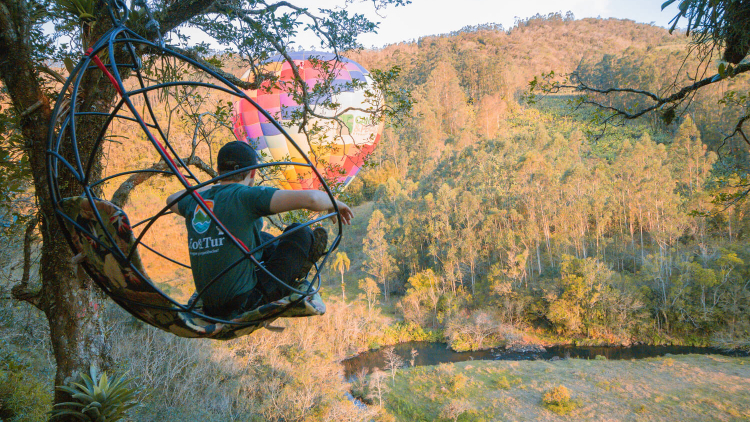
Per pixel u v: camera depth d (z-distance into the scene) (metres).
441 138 105.88
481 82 125.62
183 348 21.34
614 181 61.62
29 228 4.40
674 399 28.16
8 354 10.23
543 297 43.22
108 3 2.02
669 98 5.08
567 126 91.56
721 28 3.76
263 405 22.17
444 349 40.97
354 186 88.62
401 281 57.88
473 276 50.06
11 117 4.09
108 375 4.28
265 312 1.96
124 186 5.18
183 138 15.08
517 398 29.17
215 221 1.79
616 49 175.88
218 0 5.91
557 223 55.62
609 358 37.38
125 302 1.97
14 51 3.81
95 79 4.05
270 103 14.02
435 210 58.88
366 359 38.75
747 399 27.58
